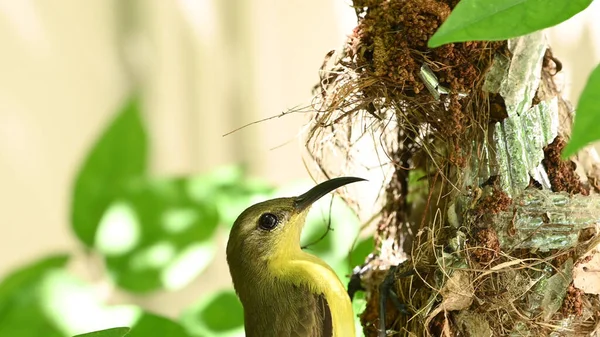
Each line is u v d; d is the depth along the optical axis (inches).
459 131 51.6
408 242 52.6
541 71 51.8
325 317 52.6
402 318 52.2
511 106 51.6
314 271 52.8
